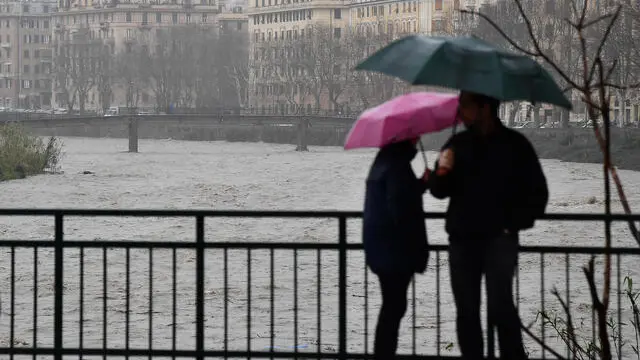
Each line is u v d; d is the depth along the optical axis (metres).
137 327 27.83
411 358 12.20
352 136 11.47
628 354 22.23
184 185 90.31
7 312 30.12
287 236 52.47
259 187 89.56
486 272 10.55
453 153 10.62
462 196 10.59
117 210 12.11
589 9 116.00
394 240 11.09
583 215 10.89
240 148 167.12
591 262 9.84
